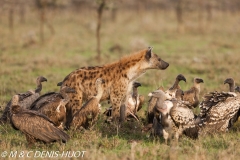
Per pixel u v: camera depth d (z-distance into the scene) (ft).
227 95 116.98
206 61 241.76
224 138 111.86
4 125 125.29
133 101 135.54
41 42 328.08
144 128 120.78
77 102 125.29
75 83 125.49
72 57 268.21
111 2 263.29
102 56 269.44
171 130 108.06
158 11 617.21
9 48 303.27
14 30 419.33
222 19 514.27
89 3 600.39
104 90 127.03
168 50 300.40
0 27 435.12
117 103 127.85
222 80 191.62
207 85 183.73
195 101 139.23
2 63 241.14
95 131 116.16
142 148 103.76
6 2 419.13
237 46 312.71
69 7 618.44
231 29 405.39
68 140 106.73
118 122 126.72
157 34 392.68
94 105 117.50
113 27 444.96
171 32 404.77
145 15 569.23
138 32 410.52
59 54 277.85
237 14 563.07
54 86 184.44
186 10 500.74
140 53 131.03
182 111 106.83
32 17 527.40
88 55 282.36
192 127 108.88
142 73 132.05
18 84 188.75
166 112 106.52
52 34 379.14
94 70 127.24
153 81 187.93
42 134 102.01
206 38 362.74
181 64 234.99
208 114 115.03
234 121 120.06
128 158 97.76
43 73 217.36
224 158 95.86
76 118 115.85
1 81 193.98
